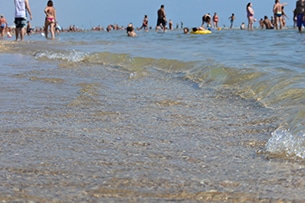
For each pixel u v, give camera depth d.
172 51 9.72
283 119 3.31
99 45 12.93
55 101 4.10
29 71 6.44
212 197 1.91
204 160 2.44
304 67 5.86
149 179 2.10
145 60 8.02
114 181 2.06
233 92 4.70
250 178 2.14
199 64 6.76
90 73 6.47
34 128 3.08
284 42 12.84
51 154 2.46
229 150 2.65
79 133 2.97
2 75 5.94
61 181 2.04
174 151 2.60
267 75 5.06
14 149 2.55
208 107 4.01
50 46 12.30
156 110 3.84
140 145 2.72
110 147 2.65
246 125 3.29
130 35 23.86
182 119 3.51
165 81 5.75
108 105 3.99
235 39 15.95
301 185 2.04
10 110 3.68
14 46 12.10
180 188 2.00
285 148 2.58
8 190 1.91
